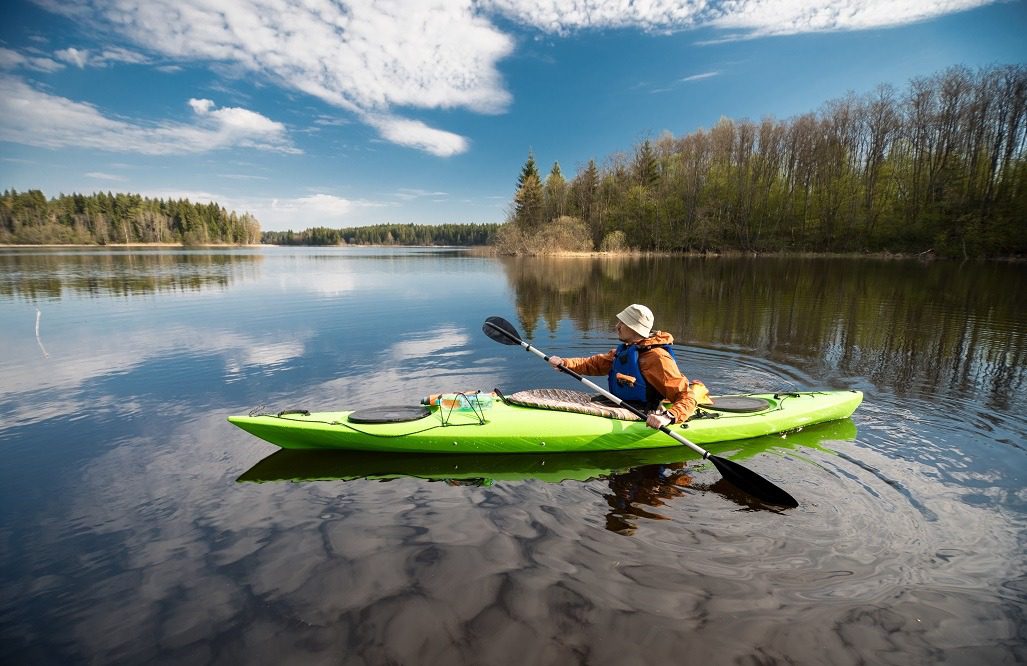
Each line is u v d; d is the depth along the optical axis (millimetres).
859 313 10375
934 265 23844
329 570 2580
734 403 4633
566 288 15664
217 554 2738
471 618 2234
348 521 3061
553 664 1998
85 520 3100
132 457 3994
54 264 26688
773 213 41438
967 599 2357
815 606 2305
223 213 103000
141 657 2070
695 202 42906
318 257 44125
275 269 25125
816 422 4617
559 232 40281
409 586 2447
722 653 2047
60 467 3820
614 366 4438
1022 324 8992
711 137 43312
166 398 5348
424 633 2154
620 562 2617
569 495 3385
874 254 34469
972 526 2947
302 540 2859
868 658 2031
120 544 2848
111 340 8023
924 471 3660
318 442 4137
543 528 2957
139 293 14062
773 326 9172
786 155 41281
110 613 2320
